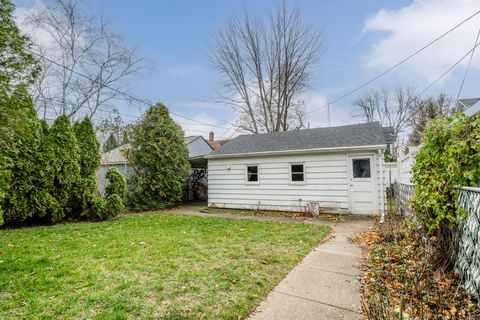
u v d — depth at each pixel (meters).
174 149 11.50
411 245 4.23
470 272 2.66
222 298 2.84
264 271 3.62
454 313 2.36
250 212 9.85
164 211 10.55
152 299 2.81
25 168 7.00
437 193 3.24
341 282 3.29
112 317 2.46
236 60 20.80
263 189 10.29
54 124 7.91
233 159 10.98
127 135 11.52
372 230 6.20
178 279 3.31
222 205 11.22
